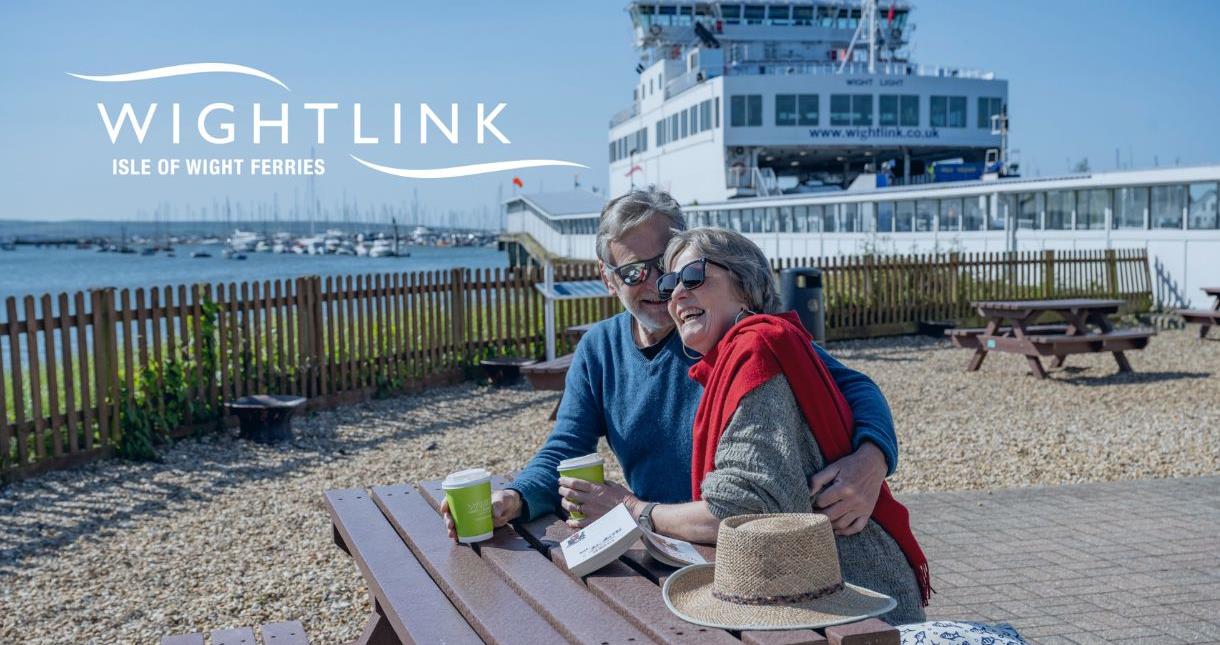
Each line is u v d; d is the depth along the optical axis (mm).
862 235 27938
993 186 22234
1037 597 4496
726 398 2301
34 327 7660
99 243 199500
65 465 7871
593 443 3027
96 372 8164
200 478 7570
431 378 11969
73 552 5773
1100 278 18500
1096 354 13516
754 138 40531
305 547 5719
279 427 8898
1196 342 14734
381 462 8008
